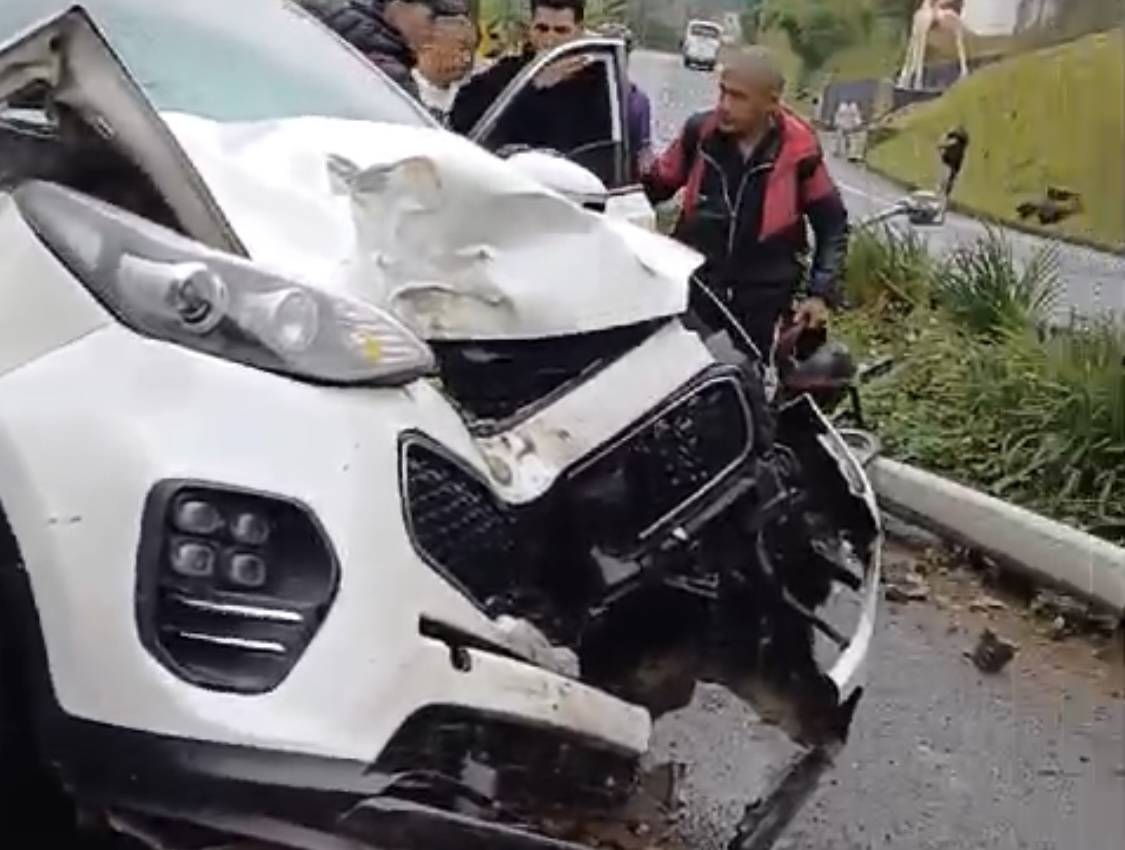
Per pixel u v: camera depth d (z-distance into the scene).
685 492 3.88
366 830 3.04
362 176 3.61
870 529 4.64
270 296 3.09
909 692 5.89
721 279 6.90
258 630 2.99
